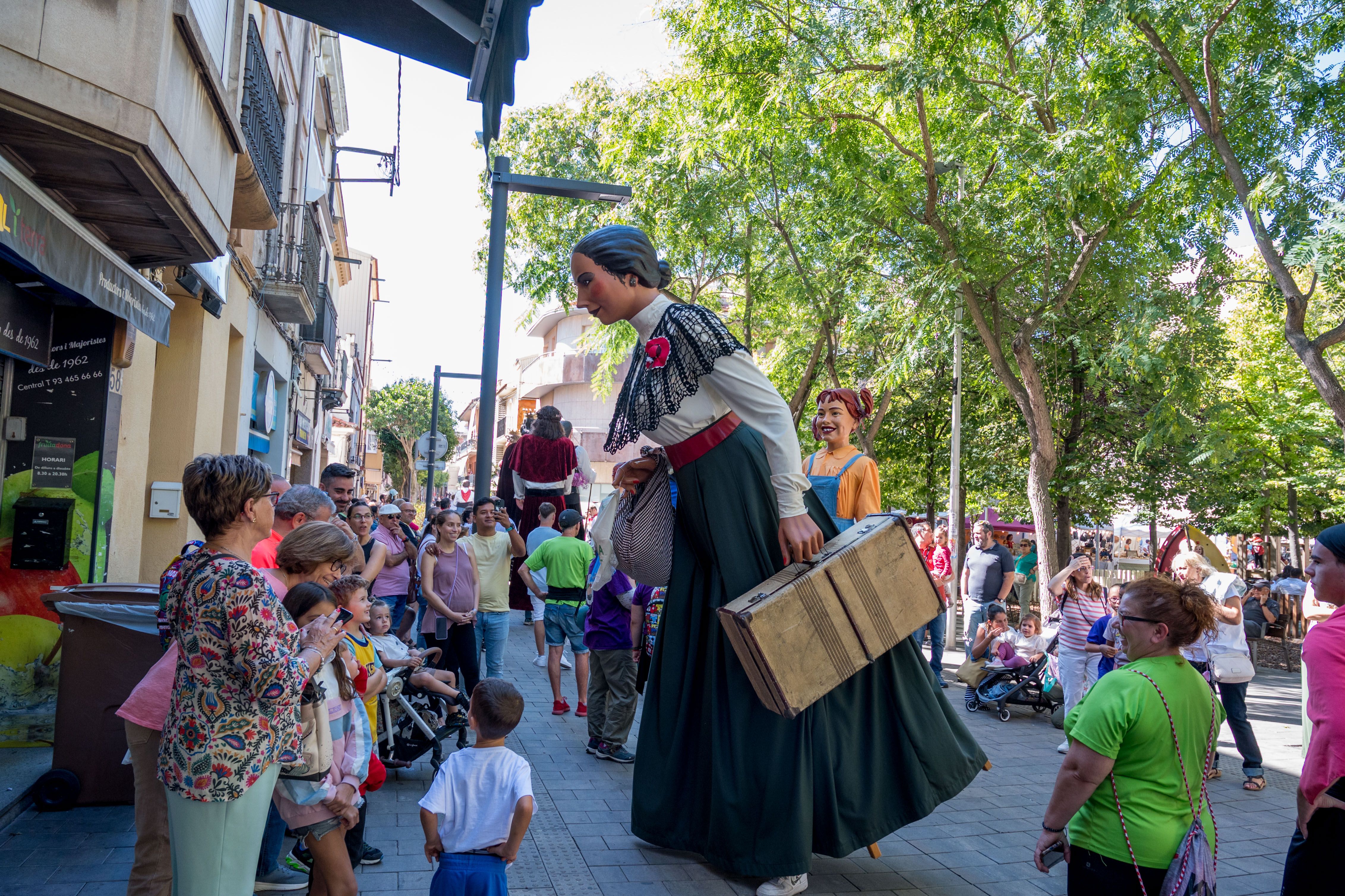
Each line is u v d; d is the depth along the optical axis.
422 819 3.31
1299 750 8.54
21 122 4.72
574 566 8.20
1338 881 2.88
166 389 10.12
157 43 5.12
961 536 19.28
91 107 4.84
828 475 5.73
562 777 6.17
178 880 2.71
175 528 10.01
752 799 4.11
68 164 5.26
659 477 4.60
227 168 7.05
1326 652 2.90
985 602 12.19
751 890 4.23
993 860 4.85
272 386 17.92
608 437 4.38
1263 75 11.11
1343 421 10.49
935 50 12.34
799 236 17.62
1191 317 13.29
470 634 7.32
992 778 6.79
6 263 5.76
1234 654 6.89
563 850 4.71
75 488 6.63
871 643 3.95
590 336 22.50
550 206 22.12
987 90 13.88
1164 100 12.08
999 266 13.91
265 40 12.77
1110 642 7.55
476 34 3.56
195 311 10.23
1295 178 10.83
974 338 18.95
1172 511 24.69
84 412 6.69
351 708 3.71
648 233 18.72
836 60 13.48
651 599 6.59
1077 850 3.12
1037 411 14.02
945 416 22.48
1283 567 27.55
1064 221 12.75
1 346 5.88
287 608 3.42
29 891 3.89
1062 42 12.12
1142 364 13.04
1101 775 3.04
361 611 4.36
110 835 4.59
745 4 13.57
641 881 4.31
